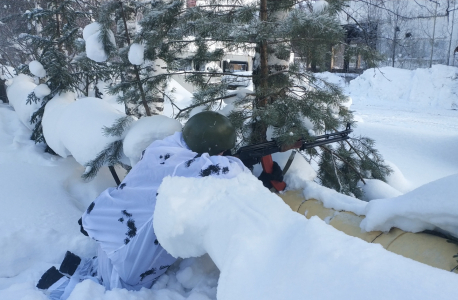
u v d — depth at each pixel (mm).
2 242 2500
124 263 1849
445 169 5344
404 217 1549
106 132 3061
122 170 4211
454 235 1412
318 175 3320
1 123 5742
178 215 1413
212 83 3322
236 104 2982
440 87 13867
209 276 1914
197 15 2820
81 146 3197
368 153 3572
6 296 1838
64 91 4707
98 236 1961
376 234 1663
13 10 9500
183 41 3068
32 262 2488
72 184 3854
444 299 795
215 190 1483
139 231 1797
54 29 5129
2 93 8547
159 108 4309
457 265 1309
